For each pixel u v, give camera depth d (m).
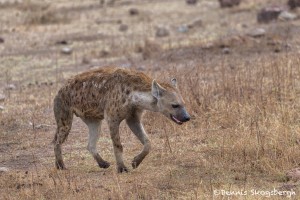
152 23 60.16
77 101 24.86
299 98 31.22
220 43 45.09
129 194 22.27
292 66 36.03
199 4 69.25
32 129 31.20
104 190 22.77
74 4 71.25
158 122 29.59
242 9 62.72
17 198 22.66
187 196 22.09
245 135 26.33
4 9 66.94
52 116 33.06
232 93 32.06
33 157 27.00
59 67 44.53
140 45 48.41
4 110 34.12
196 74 33.78
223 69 36.12
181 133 28.62
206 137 27.69
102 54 47.19
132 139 28.66
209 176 23.89
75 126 31.25
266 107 29.61
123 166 24.52
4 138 30.14
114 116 24.03
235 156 25.17
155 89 23.39
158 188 22.89
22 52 49.53
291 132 26.47
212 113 29.95
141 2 72.31
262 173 23.89
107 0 73.94
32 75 42.59
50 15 62.34
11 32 57.16
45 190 23.16
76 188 23.08
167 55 44.38
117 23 60.69
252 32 47.72
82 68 43.84
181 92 31.30
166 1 72.31
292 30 49.03
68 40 53.69
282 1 63.41
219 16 61.12
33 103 35.34
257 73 35.09
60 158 25.39
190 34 53.03
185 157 25.80
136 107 23.94
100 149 27.77
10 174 25.06
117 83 24.00
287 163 24.05
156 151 26.66
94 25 59.91
